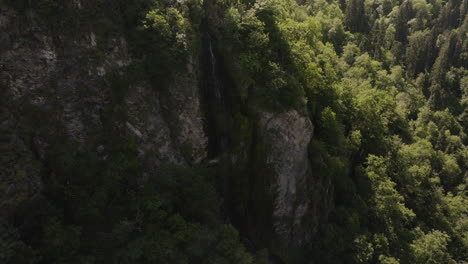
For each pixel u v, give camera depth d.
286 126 55.34
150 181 48.66
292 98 55.00
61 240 36.59
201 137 54.94
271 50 57.22
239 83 55.62
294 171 57.41
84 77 44.59
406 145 88.44
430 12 165.62
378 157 76.12
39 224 38.69
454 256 73.06
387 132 88.19
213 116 57.94
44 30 40.69
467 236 75.62
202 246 43.16
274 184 56.94
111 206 43.44
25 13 39.38
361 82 99.12
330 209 64.25
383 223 66.12
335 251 57.91
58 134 42.94
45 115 41.97
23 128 40.12
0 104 38.53
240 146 56.25
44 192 40.50
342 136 65.12
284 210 58.03
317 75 62.78
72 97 43.97
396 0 167.00
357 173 72.56
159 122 51.28
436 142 102.56
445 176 92.25
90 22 44.34
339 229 60.91
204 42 57.09
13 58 39.09
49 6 40.56
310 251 59.12
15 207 37.59
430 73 126.19
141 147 49.25
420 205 77.94
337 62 88.94
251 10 57.47
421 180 81.19
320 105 65.94
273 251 59.22
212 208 48.91
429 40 130.88
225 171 57.44
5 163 37.56
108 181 44.09
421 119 109.31
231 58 56.00
